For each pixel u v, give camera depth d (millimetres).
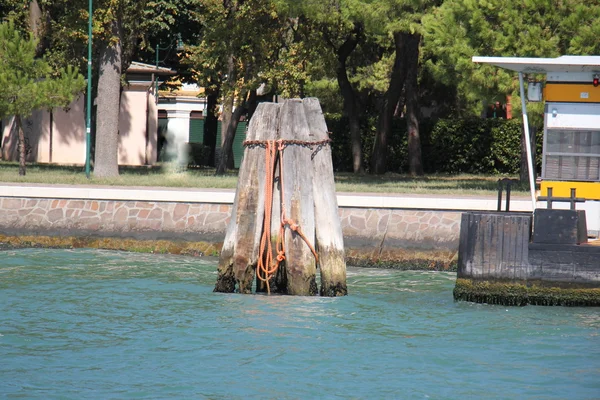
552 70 69625
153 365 53688
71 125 190000
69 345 57688
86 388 49531
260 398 48219
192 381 50844
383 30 122938
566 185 70562
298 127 68625
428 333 61281
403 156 174500
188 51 172875
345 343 58594
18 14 156875
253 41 142250
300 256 68750
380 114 164375
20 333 60312
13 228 95938
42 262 86625
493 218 68188
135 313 65938
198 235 93438
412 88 160500
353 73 186625
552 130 70688
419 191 106750
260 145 68938
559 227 66938
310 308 67312
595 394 49469
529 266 67375
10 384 50000
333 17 135750
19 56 122812
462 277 68812
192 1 161500
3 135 192500
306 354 56125
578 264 66562
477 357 55906
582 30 94875
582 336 60594
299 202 68312
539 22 98438
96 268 83938
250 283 70250
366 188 109562
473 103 175625
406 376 52156
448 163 172875
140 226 94562
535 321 64312
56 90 123500
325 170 68875
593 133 70000
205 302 69062
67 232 95562
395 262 88750
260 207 68750
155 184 111938
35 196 96312
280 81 143125
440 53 107875
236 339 59219
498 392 49625
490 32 97938
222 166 150375
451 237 88000
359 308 67812
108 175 129875
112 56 130875
